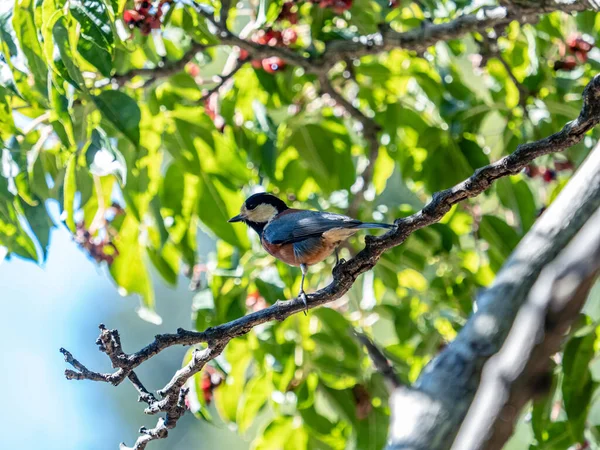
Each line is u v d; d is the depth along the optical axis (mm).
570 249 4637
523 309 4598
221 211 10430
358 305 11719
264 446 11234
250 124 11484
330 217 9945
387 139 11945
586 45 11211
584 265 4512
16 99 9500
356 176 12016
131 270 10750
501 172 6770
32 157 9055
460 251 11922
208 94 10734
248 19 15008
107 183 10359
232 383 10930
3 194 8602
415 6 11711
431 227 10672
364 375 11188
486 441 4496
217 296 10469
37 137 9578
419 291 12164
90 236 10578
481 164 11070
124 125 7898
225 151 10297
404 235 7254
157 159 10211
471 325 7418
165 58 10000
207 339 7164
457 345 7316
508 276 7605
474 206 11766
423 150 11836
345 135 11602
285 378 10797
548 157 11391
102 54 7797
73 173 8594
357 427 10906
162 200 10297
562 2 9453
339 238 9867
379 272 11125
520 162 6684
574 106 10953
